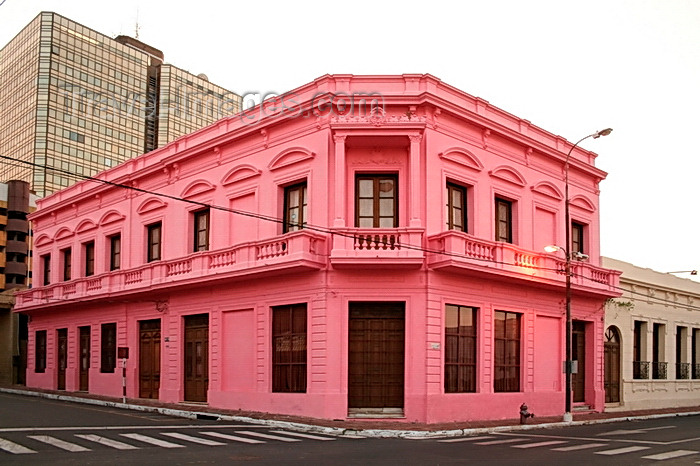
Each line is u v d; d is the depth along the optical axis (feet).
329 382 70.74
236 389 81.82
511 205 86.94
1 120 325.62
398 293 72.13
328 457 45.44
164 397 91.97
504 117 86.33
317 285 72.79
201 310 87.71
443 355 72.95
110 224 107.04
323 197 73.92
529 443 56.95
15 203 254.68
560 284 86.17
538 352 86.84
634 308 109.09
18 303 128.77
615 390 103.65
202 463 41.73
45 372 123.03
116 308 104.01
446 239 71.26
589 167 98.53
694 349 128.67
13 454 44.06
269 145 81.30
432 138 74.84
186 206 91.66
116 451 46.55
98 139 307.58
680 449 53.57
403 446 53.26
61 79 298.15
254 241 77.66
